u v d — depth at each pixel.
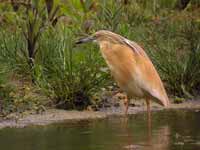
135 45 12.42
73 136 12.21
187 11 21.62
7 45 16.52
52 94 14.73
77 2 18.78
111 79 15.32
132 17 19.94
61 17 18.86
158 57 16.39
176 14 20.94
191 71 16.02
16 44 16.30
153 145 11.52
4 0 19.88
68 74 14.71
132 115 14.17
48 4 18.11
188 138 12.00
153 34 18.67
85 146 11.46
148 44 17.64
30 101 14.58
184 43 18.00
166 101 12.18
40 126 13.21
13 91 14.88
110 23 17.27
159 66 16.17
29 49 16.06
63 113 14.21
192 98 15.81
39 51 15.94
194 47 16.55
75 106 14.60
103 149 11.26
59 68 14.91
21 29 17.05
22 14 18.95
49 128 12.99
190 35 17.98
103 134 12.36
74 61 15.07
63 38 15.94
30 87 15.35
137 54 12.22
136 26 19.50
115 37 12.38
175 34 18.67
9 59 16.03
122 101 15.09
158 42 17.62
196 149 11.26
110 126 13.06
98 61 15.12
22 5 19.53
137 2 21.61
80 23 17.97
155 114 14.27
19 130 12.86
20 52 16.23
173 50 16.70
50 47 15.89
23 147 11.43
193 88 16.08
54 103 14.65
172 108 14.92
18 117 13.82
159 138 12.02
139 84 12.09
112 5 17.58
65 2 19.06
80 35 16.89
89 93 14.70
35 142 11.77
